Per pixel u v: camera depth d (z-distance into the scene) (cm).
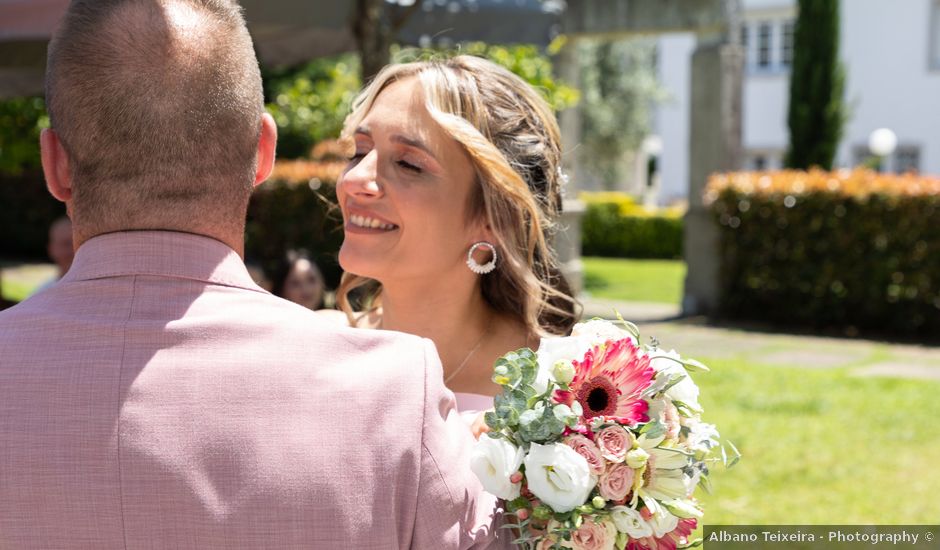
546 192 196
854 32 2094
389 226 182
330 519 118
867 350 889
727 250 1045
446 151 181
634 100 2283
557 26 751
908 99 2061
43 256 1673
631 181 2503
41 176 1598
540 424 141
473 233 189
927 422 595
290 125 1444
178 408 118
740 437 550
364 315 222
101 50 122
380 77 186
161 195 125
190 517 115
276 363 123
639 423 148
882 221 966
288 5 530
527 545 145
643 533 144
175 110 122
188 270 126
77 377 119
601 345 152
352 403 123
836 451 528
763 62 2206
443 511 125
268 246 1016
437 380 132
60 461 116
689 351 862
